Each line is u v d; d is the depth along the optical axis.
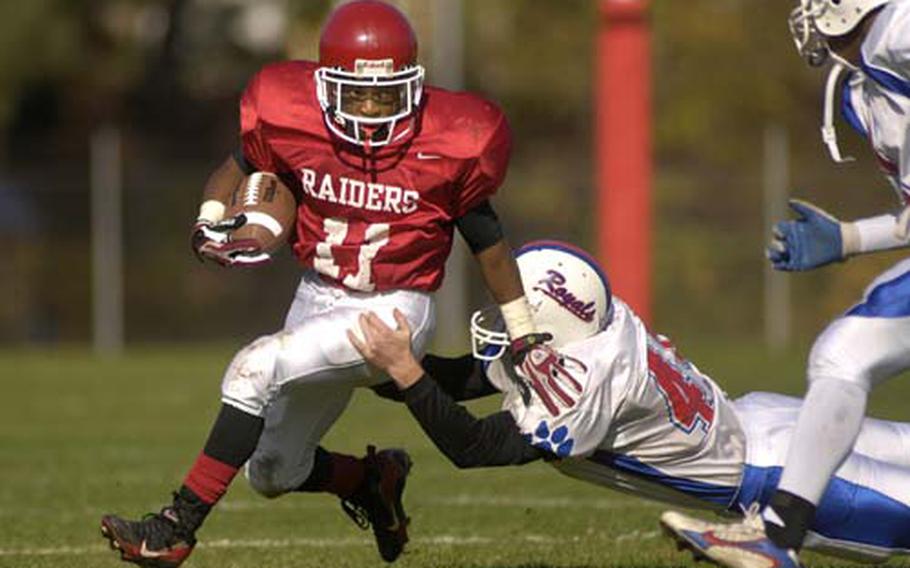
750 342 67.00
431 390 17.53
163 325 70.06
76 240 70.31
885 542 18.61
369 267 17.89
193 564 22.61
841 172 69.69
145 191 69.81
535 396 17.88
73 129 95.75
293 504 28.66
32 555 23.86
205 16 96.25
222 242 17.61
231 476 18.17
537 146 95.00
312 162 17.78
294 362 17.81
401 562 22.58
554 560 22.61
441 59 75.31
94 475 32.66
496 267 17.84
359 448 35.56
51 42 91.94
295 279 71.12
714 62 91.31
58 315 70.25
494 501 28.48
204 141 95.81
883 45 17.64
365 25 17.45
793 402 19.14
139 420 42.84
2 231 70.44
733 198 68.56
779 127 85.88
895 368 17.64
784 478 17.44
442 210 17.81
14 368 60.12
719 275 68.31
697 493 18.70
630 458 18.48
